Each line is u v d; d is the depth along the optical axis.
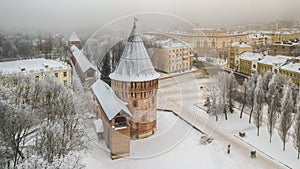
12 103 18.73
